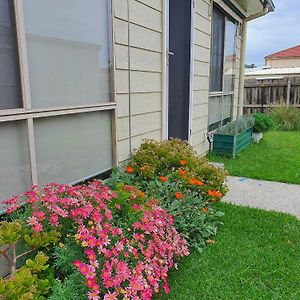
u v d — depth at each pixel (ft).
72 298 4.61
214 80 19.39
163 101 11.80
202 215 8.54
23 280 4.19
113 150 9.00
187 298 6.28
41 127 6.51
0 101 5.63
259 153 19.49
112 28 8.42
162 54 11.44
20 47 5.84
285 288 6.63
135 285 4.92
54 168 6.93
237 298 6.32
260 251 8.00
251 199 11.87
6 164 5.79
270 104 35.81
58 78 6.83
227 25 20.56
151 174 9.04
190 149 10.92
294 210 10.81
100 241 5.13
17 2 5.72
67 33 6.99
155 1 10.66
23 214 5.52
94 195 5.97
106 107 8.43
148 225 6.02
